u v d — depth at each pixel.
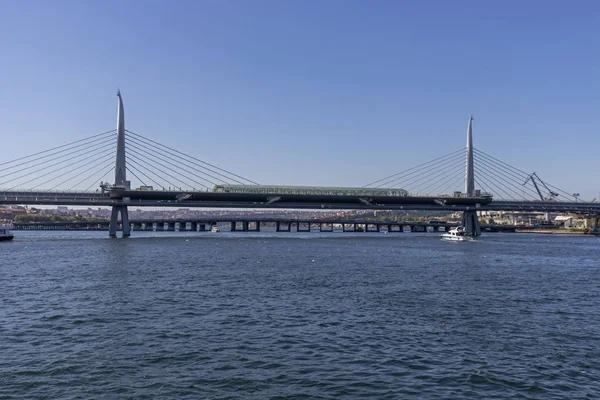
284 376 26.48
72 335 33.84
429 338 33.94
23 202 158.00
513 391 24.77
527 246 150.75
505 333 35.50
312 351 30.77
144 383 25.36
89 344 31.80
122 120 172.00
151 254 101.69
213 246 133.12
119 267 75.50
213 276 65.12
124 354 29.84
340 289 54.81
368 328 36.53
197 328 36.03
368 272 72.50
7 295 49.19
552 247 146.75
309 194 190.62
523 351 31.14
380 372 27.17
